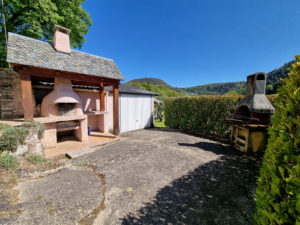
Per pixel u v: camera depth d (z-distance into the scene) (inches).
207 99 303.9
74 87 291.6
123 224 80.0
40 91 241.8
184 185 120.3
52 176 130.0
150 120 439.2
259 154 188.2
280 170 48.7
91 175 134.4
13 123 174.7
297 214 41.8
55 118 199.3
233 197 105.6
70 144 227.9
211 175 137.6
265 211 48.6
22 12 357.1
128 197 103.5
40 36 389.4
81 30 472.7
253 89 196.5
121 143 245.0
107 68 266.2
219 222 82.3
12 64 157.4
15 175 120.0
